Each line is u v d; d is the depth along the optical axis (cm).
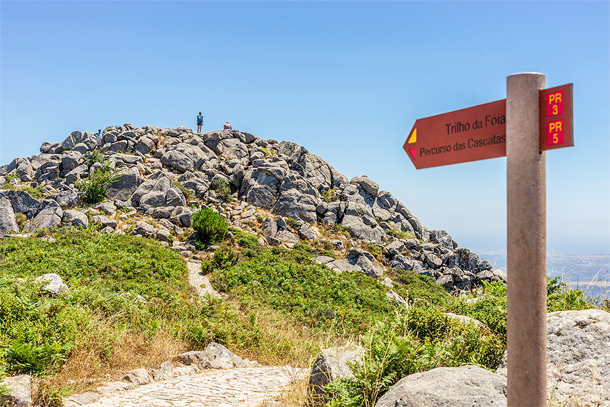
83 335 875
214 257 2883
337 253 3672
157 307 1392
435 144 360
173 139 4669
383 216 4462
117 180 3772
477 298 912
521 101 292
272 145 5028
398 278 3544
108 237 3000
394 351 538
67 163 4000
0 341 712
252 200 4125
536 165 288
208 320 1318
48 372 728
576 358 498
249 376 945
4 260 2322
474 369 474
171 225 3462
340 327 1847
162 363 955
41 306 862
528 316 286
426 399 423
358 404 507
